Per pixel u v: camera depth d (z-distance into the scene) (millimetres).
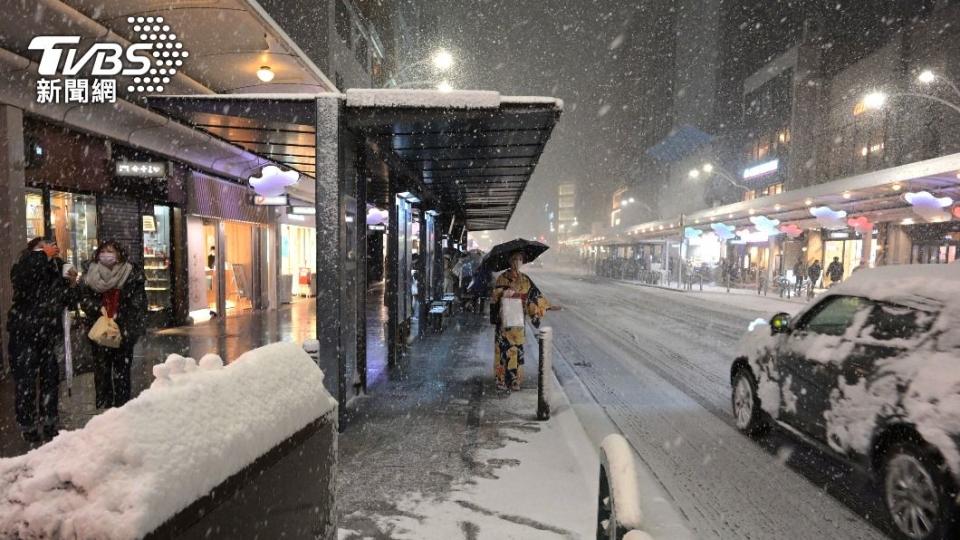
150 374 7543
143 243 11117
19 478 1213
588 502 4066
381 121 5703
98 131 9180
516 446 5230
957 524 3381
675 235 40719
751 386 5996
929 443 3566
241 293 16031
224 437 1433
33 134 8195
